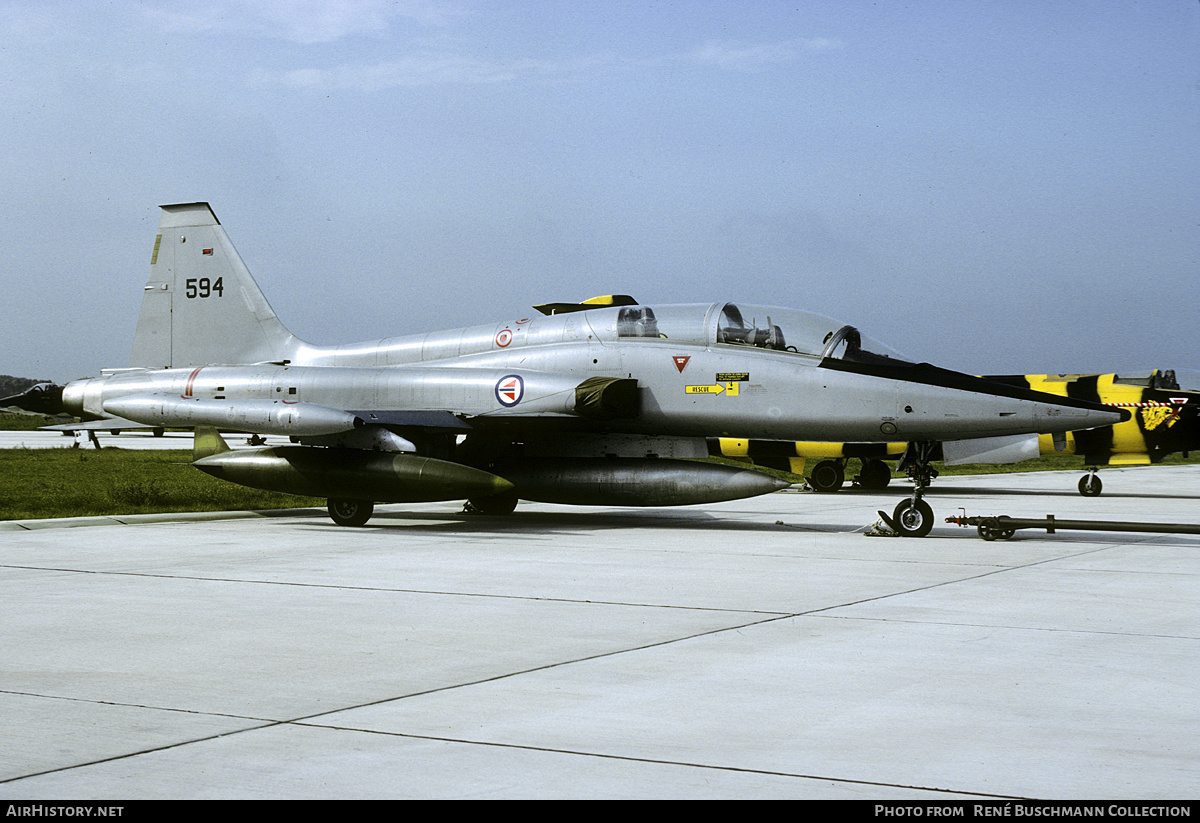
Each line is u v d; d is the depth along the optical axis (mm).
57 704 6016
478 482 16000
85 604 9484
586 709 5914
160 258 22438
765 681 6566
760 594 10125
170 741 5293
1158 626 8438
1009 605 9484
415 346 20234
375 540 15281
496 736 5391
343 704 6016
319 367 20047
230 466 17422
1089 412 15273
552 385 17609
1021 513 21562
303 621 8648
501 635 8062
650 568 12117
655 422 17672
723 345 17328
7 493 23203
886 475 30547
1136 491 30078
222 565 12297
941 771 4867
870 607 9359
